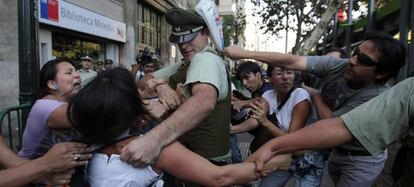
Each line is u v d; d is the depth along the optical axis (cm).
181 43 214
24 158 205
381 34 222
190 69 188
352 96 239
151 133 146
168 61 2011
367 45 222
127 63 1372
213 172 152
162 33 1925
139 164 141
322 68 260
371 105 154
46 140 221
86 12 1023
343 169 253
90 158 151
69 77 243
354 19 1586
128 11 1378
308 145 154
